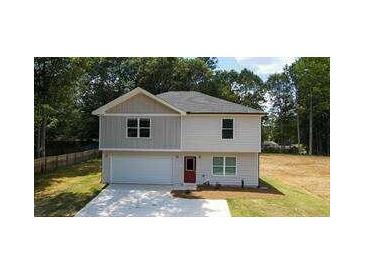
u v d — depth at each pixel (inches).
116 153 1056.8
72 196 918.4
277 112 2632.9
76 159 1585.9
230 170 1048.2
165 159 1050.1
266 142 2608.3
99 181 1104.2
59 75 1305.4
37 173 1267.2
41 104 1286.9
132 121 1029.8
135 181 1055.6
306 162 1808.6
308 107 2413.9
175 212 773.3
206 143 1026.1
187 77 2110.0
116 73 2041.1
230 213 767.1
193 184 1046.4
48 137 1953.7
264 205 836.0
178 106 1059.3
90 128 1996.8
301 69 2377.0
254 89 2645.2
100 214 759.7
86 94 1995.6
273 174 1390.3
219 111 1015.0
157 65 1994.3
